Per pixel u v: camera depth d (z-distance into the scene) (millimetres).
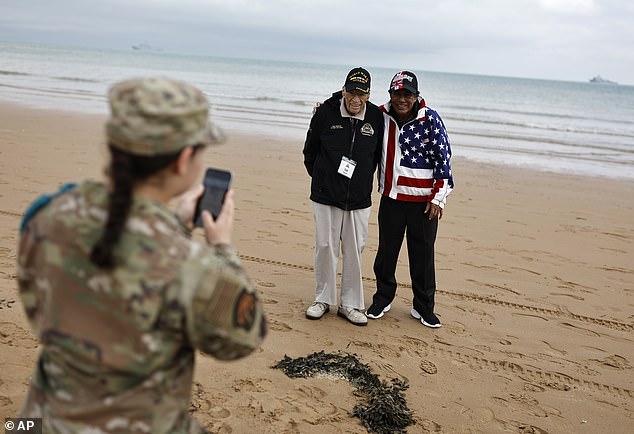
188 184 1463
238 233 6863
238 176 10055
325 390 3695
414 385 3887
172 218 1403
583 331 4965
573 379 4152
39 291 1417
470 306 5305
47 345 1404
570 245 7430
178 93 1341
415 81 4254
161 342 1362
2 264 5281
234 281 1381
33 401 1464
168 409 1434
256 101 27000
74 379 1396
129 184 1330
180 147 1347
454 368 4168
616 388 4074
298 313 4832
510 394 3889
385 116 4441
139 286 1312
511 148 16828
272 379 3758
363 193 4449
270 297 5125
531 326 4984
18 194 7715
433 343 4516
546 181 11789
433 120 4328
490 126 23234
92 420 1385
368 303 5227
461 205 9195
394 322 4836
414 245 4668
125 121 1301
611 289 5984
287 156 12391
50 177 8789
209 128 1427
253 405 3445
